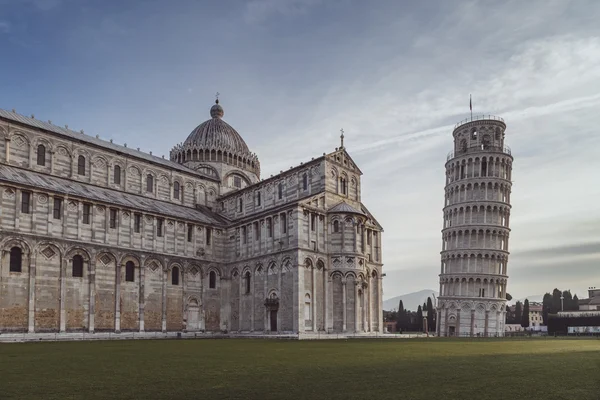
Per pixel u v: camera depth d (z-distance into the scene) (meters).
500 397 16.50
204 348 42.56
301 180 84.69
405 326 174.00
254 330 79.50
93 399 16.38
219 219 91.88
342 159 85.12
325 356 32.75
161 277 77.12
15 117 75.06
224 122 111.25
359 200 86.94
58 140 76.94
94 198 70.31
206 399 16.30
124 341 59.69
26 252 62.66
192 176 96.12
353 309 77.25
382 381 20.08
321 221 78.94
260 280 79.94
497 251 126.44
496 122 132.62
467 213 129.38
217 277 85.31
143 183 87.69
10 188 62.53
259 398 16.44
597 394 17.12
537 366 25.94
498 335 115.56
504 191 131.00
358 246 79.81
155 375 22.30
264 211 80.75
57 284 65.06
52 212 65.81
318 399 16.20
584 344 52.69
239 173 105.38
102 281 69.81
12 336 58.34
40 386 19.17
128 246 73.44
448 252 130.38
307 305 74.44
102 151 82.44
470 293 125.31
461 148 136.50
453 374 22.31
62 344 50.97
